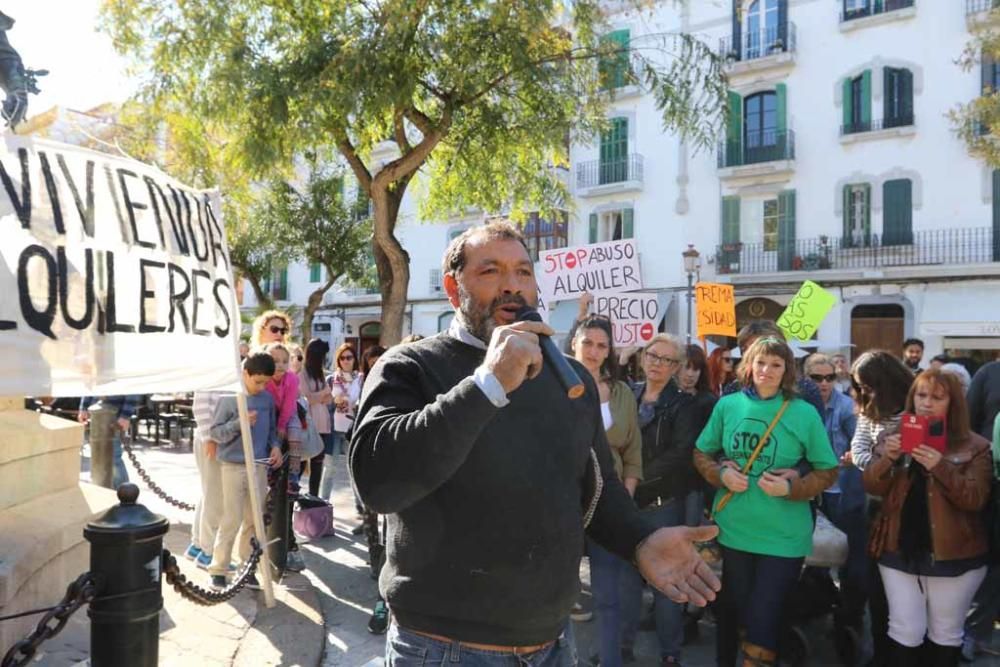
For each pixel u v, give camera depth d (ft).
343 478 32.42
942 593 11.68
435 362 5.88
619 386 13.92
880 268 63.05
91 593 7.73
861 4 66.03
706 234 71.72
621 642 13.00
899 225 63.93
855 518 15.60
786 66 68.85
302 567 18.90
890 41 64.59
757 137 70.74
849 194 66.49
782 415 12.19
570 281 24.98
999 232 59.72
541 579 5.67
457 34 31.86
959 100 61.62
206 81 33.37
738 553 12.30
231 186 42.88
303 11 33.09
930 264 61.52
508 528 5.57
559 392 6.19
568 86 34.55
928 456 11.30
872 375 13.43
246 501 16.83
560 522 5.79
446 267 6.35
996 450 13.04
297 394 19.26
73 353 10.86
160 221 12.70
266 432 17.01
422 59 32.48
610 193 76.02
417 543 5.67
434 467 4.80
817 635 15.79
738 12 70.49
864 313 65.82
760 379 12.43
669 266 73.41
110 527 7.88
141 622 7.99
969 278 59.93
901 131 63.57
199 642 13.65
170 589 16.03
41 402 27.61
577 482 6.15
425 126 35.22
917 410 12.05
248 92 31.99
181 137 37.29
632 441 13.67
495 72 33.55
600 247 24.38
